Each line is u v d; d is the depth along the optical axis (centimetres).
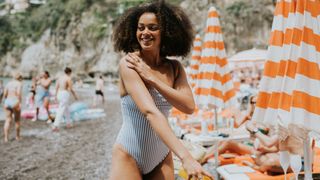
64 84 1120
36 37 5056
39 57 4925
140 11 230
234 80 1341
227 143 519
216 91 513
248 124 495
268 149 399
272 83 298
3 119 1461
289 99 263
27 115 1432
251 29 3753
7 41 5175
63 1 5009
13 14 5172
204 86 518
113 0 4716
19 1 5103
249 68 2359
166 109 227
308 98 254
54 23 4953
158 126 188
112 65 4472
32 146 859
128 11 235
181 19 235
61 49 4869
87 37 4744
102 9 4753
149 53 235
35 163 689
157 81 209
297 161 293
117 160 235
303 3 263
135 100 203
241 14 3741
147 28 223
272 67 298
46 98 1288
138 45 238
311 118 252
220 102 512
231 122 671
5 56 5178
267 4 3784
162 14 225
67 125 1172
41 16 5072
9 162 701
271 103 284
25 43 5119
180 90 242
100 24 4703
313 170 394
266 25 3753
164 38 235
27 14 5188
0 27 5191
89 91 3303
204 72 521
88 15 4803
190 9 3822
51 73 4831
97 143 883
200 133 638
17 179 582
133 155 233
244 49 3697
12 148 840
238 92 1383
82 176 588
